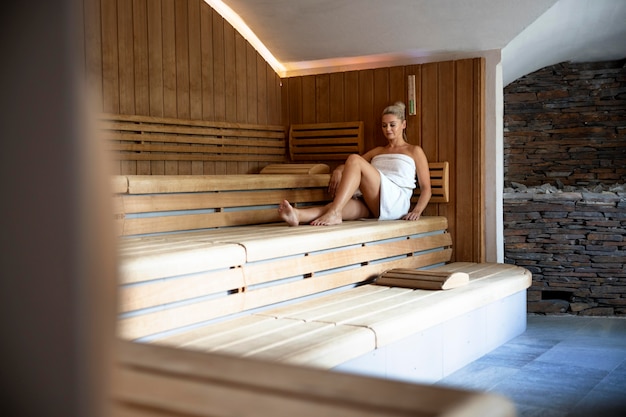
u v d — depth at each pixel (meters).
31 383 0.30
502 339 4.01
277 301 3.07
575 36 5.69
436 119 4.93
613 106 6.35
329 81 5.33
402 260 4.15
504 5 4.39
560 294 5.31
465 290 3.58
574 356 3.74
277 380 0.43
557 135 6.48
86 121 0.30
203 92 4.86
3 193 0.30
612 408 2.87
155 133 4.50
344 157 5.25
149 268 2.44
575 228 5.03
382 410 0.37
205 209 3.84
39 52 0.30
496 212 4.85
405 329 2.90
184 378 0.44
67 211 0.30
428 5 4.49
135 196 3.43
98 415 0.30
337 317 2.88
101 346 0.30
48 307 0.30
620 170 6.36
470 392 0.39
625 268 4.94
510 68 5.75
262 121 5.36
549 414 2.79
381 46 5.00
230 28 5.06
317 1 4.60
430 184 4.79
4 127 0.30
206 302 2.68
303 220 4.10
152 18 4.51
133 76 4.39
